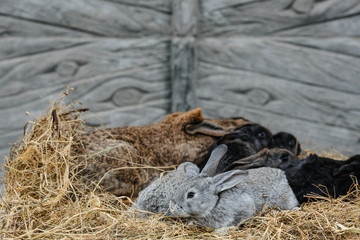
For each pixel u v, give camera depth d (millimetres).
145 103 7246
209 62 7211
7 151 6680
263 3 6859
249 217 3938
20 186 3990
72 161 4406
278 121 7070
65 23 6695
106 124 7035
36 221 3793
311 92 6914
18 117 6699
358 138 6824
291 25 6820
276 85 7016
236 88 7168
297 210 4004
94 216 3936
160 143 5133
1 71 6559
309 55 6824
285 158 4922
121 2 6879
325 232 3727
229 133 5375
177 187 4172
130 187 4645
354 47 6633
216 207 3863
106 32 6898
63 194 3885
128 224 3766
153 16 7051
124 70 7066
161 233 3746
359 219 3898
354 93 6750
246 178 4242
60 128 4480
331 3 6605
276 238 3621
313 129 6973
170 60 7227
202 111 7344
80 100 6898
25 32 6570
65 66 6793
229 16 7027
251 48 7016
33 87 6707
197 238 3709
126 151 4680
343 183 4539
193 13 6957
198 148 5262
